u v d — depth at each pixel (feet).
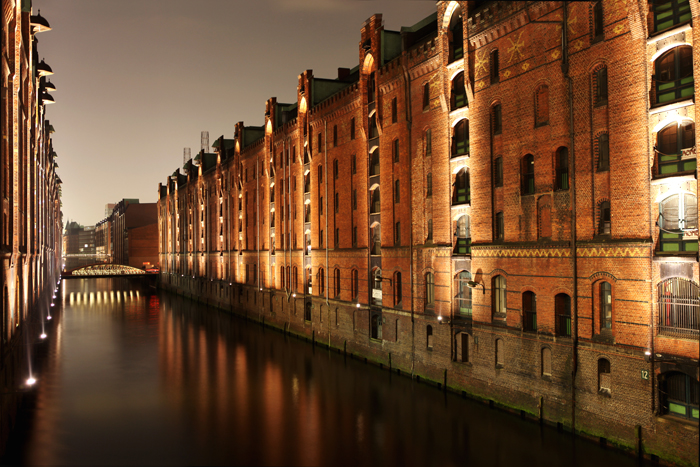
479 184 86.89
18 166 88.94
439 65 95.14
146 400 93.50
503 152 82.58
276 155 172.96
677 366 59.11
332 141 135.23
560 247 72.95
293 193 159.94
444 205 95.20
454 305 93.50
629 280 64.34
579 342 70.28
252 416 84.07
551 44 74.33
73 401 93.30
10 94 85.97
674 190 60.44
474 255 87.81
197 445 72.33
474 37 86.84
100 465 66.18
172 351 137.59
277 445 72.02
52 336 162.30
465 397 90.02
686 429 58.03
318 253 143.54
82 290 345.72
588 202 69.26
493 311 85.05
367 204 119.65
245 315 204.95
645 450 62.28
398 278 110.01
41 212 165.58
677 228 60.95
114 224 588.09
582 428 69.87
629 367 64.13
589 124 69.15
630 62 64.28
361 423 79.87
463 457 66.54
